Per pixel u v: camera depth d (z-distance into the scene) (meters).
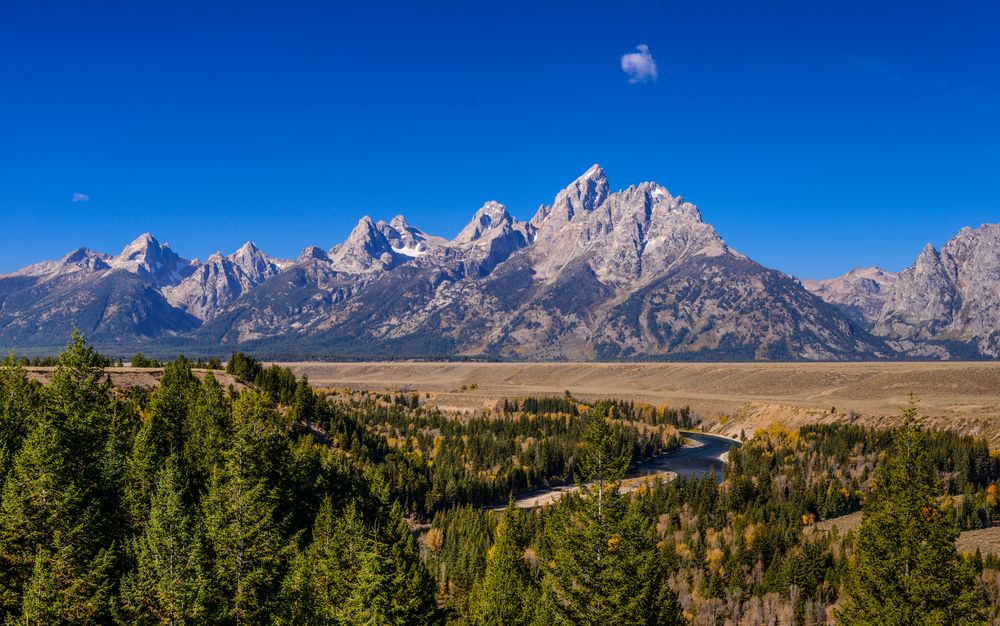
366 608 52.53
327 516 68.19
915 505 38.28
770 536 119.31
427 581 61.78
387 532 65.31
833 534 119.69
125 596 48.44
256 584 54.47
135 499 62.19
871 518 40.47
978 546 97.12
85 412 65.31
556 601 44.97
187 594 47.62
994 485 138.38
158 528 50.22
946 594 37.19
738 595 103.94
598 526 42.72
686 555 120.12
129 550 55.22
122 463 68.56
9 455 63.22
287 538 73.38
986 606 38.34
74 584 48.38
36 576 47.75
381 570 55.12
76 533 52.31
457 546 116.31
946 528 37.62
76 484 56.50
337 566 59.53
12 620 47.78
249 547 56.09
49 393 68.56
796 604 94.44
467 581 96.25
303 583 55.00
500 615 69.38
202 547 52.56
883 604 38.41
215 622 49.50
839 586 96.44
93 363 75.69
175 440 89.06
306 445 121.25
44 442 54.56
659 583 43.31
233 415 100.50
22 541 51.47
